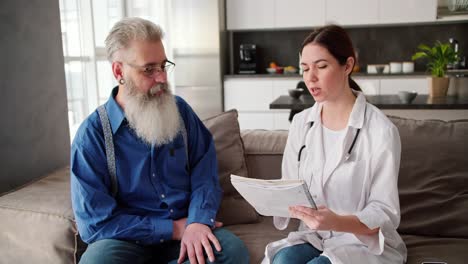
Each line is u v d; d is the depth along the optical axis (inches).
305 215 46.1
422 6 186.9
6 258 60.1
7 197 62.9
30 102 76.0
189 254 53.6
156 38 58.9
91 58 122.0
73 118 114.8
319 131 57.4
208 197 61.4
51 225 57.3
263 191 47.7
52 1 81.7
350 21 193.8
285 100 131.6
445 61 125.9
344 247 50.0
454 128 69.3
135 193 60.0
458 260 55.5
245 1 199.8
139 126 58.5
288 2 196.9
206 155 66.2
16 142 72.8
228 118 77.2
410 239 63.2
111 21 144.5
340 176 53.8
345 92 55.6
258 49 217.5
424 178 67.1
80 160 57.5
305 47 53.7
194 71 198.5
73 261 57.4
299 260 51.1
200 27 193.6
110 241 54.8
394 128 53.0
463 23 196.9
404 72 185.6
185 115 66.6
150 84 58.9
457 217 63.7
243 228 70.0
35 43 77.0
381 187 50.9
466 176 65.8
